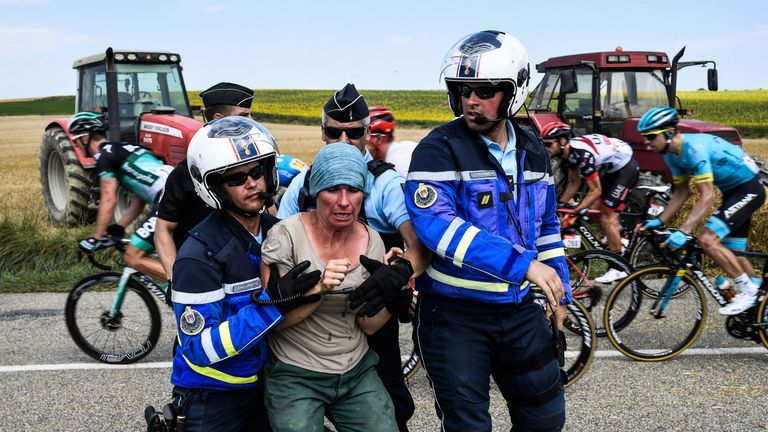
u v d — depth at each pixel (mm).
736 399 4227
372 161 2977
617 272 5512
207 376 2307
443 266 2586
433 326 2629
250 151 2254
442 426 2635
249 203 2307
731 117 32656
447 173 2514
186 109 11258
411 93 52250
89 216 10984
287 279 2168
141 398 4363
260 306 2170
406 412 2998
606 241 7234
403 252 2627
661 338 5309
